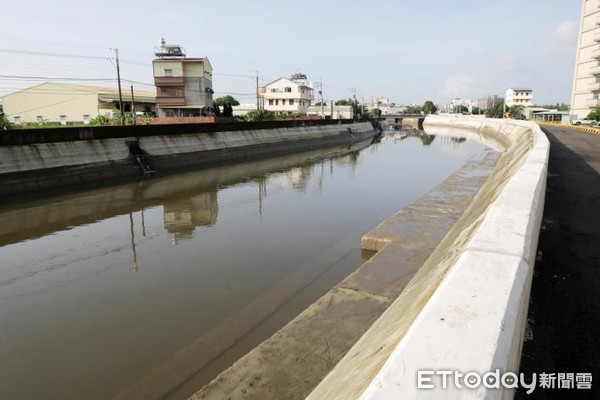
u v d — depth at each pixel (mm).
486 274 2318
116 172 22859
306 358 5453
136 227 14398
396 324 3490
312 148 45656
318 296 8711
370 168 30094
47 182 19266
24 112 49781
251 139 36562
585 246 5789
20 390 5969
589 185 10469
